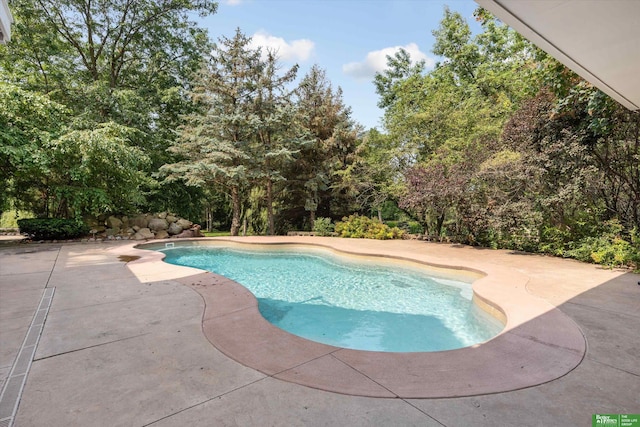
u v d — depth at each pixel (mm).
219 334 3178
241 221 19500
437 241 11242
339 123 15391
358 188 14953
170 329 3297
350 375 2418
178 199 17031
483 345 2973
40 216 12758
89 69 14820
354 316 4867
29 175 10281
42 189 11570
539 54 7621
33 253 8344
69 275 5789
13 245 9922
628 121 6715
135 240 11516
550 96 8047
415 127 12875
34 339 3027
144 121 14016
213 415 1929
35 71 13078
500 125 10883
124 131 11516
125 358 2660
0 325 3375
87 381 2299
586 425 1851
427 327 4434
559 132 7770
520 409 2004
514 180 8258
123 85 15391
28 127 9406
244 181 13945
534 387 2260
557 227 7941
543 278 5645
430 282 6867
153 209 16281
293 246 11172
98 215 12320
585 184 7191
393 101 19281
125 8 14648
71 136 9508
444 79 16234
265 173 13797
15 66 12758
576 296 4570
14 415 1904
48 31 12977
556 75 7082
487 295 4609
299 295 5949
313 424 1850
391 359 2697
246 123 13250
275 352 2803
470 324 4543
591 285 5180
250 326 3393
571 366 2564
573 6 1925
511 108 11312
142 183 13250
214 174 12836
